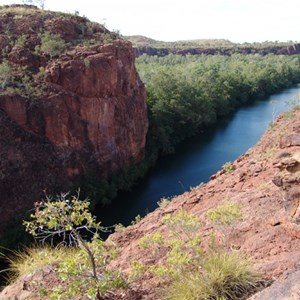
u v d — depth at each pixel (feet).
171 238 22.04
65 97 102.89
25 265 24.49
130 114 119.75
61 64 105.81
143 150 127.85
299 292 12.44
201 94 179.11
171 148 138.21
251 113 196.75
